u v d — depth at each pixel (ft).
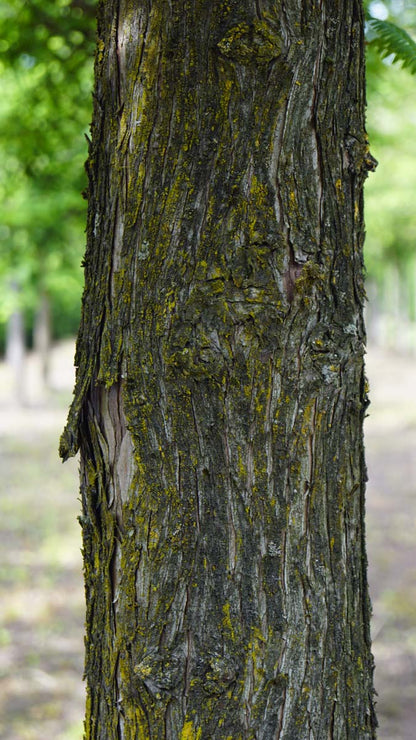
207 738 5.27
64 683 12.22
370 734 5.54
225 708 5.27
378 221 48.98
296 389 5.24
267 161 5.17
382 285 90.58
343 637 5.39
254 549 5.26
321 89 5.20
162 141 5.19
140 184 5.23
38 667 12.75
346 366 5.32
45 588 16.48
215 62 5.13
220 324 5.18
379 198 43.04
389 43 6.52
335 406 5.32
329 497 5.33
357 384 5.38
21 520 22.24
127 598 5.33
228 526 5.25
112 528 5.37
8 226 27.78
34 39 10.53
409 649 13.41
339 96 5.25
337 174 5.26
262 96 5.15
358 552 5.45
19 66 11.84
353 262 5.33
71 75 10.91
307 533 5.31
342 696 5.40
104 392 5.34
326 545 5.33
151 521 5.28
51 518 22.50
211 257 5.18
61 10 9.99
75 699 11.69
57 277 40.45
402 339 77.05
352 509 5.41
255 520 5.25
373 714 5.57
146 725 5.32
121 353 5.28
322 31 5.18
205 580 5.26
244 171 5.16
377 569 17.80
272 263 5.19
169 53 5.15
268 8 5.10
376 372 66.69
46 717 11.12
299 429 5.26
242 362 5.19
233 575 5.26
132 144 5.23
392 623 14.56
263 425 5.23
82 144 12.98
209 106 5.15
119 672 5.37
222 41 5.11
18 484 27.43
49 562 18.29
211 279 5.17
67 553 19.02
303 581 5.31
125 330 5.27
